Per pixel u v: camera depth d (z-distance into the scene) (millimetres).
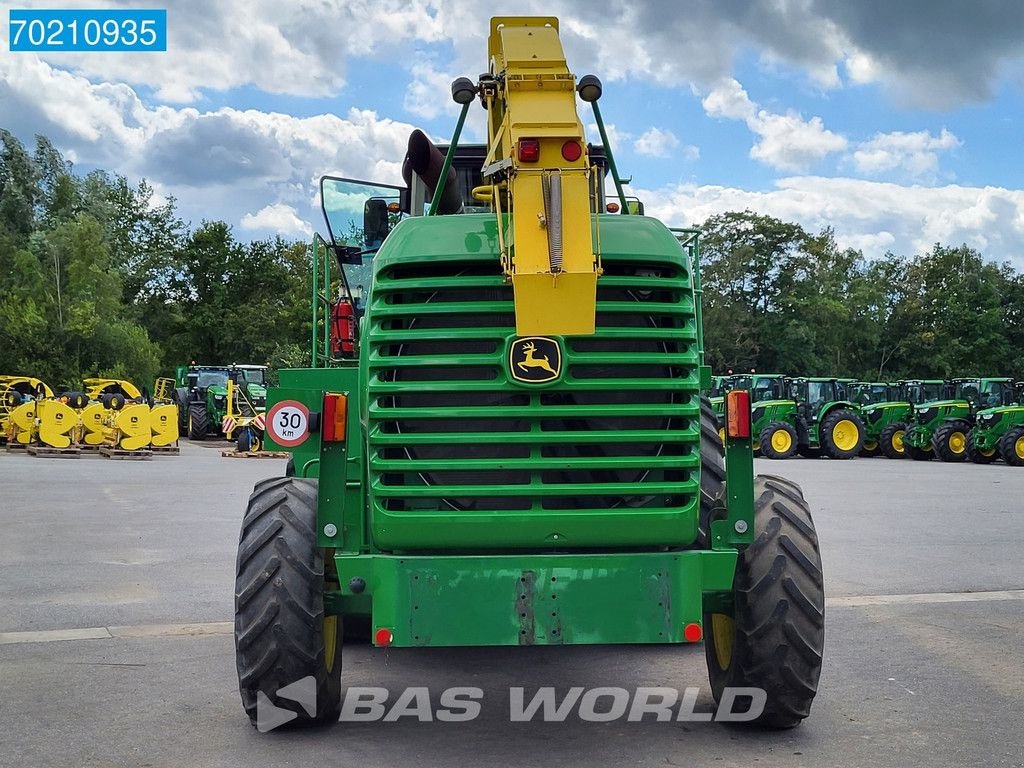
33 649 5988
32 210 51500
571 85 4082
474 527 3990
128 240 63719
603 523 4004
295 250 67188
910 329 70312
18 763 4039
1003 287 71750
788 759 4090
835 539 10617
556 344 3947
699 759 4086
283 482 4625
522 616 3926
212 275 65062
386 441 3990
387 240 4207
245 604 4184
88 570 8633
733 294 66062
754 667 4211
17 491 15367
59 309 41688
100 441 25016
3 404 28516
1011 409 25625
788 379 29922
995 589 7910
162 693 5082
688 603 3982
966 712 4758
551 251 3855
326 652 4434
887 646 6090
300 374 5320
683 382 4051
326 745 4270
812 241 67000
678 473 4070
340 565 3971
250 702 4250
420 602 3930
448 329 4027
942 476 20516
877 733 4434
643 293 4121
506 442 3979
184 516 12406
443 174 4699
